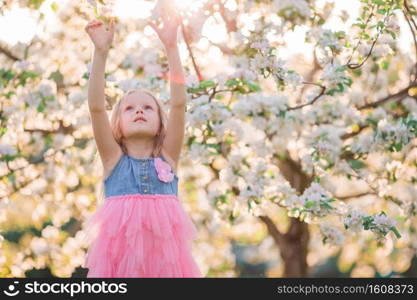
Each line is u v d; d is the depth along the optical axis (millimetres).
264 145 9438
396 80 10617
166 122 5855
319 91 8578
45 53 9945
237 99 8711
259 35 7918
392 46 8391
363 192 11906
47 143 10055
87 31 5566
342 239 8656
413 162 9703
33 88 9352
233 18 9250
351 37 8281
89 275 5395
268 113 8438
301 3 8203
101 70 5527
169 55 5738
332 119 9586
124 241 5332
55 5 8594
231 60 8875
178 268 5363
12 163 9914
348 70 8227
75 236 11438
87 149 10625
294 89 8055
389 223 7852
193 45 8969
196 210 12188
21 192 10367
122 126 5719
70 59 10008
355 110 9812
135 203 5418
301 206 8328
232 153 9133
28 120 9789
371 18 7965
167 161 5715
